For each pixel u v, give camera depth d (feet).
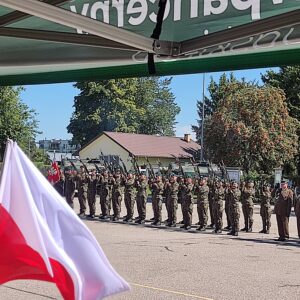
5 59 10.78
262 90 122.01
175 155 171.63
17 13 8.94
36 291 24.62
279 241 45.98
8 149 6.56
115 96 215.51
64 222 6.63
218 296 24.45
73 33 8.83
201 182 53.21
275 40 8.20
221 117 122.52
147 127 256.11
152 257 35.04
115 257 34.73
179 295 24.44
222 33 8.24
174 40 8.93
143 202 58.13
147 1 9.10
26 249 6.39
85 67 11.05
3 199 6.36
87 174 65.36
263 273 30.45
